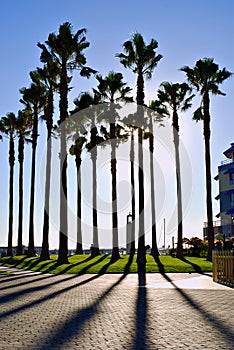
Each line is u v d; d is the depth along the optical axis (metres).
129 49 38.19
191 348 8.70
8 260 48.62
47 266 35.53
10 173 59.38
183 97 45.81
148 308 14.13
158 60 38.41
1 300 16.36
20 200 58.00
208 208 39.31
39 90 48.88
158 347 8.80
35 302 15.80
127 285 22.05
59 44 37.84
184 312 13.25
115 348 8.74
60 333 10.29
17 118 58.44
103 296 17.50
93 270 31.75
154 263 35.25
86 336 9.93
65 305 15.01
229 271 21.61
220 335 9.94
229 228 59.22
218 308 14.02
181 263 35.31
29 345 9.05
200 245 49.78
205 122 40.56
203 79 40.78
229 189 62.00
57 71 41.50
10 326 11.20
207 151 40.09
